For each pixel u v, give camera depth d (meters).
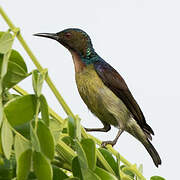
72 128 4.69
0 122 3.77
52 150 3.81
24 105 4.03
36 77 4.12
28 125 4.11
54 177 4.64
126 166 6.14
